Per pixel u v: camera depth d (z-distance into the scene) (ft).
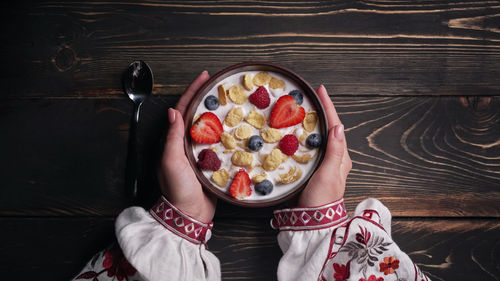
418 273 1.90
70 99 2.17
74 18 2.17
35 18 2.17
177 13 2.18
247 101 1.94
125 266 1.92
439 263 2.18
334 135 1.91
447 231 2.18
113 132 2.17
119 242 1.87
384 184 2.18
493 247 2.17
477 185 2.17
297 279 1.88
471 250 2.18
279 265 1.93
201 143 1.93
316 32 2.18
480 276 2.17
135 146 2.10
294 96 1.91
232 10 2.17
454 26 2.19
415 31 2.18
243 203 1.85
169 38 2.18
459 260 2.18
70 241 2.16
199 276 1.91
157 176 2.09
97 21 2.18
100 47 2.18
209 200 2.02
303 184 1.87
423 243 2.18
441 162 2.18
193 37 2.17
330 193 1.94
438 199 2.18
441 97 2.18
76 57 2.18
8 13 2.17
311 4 2.17
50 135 2.17
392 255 1.90
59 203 2.17
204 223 1.93
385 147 2.18
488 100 2.17
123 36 2.18
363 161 2.18
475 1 2.18
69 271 2.16
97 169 2.17
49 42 2.18
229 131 1.94
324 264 1.85
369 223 1.92
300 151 1.93
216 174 1.91
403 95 2.19
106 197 2.17
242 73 1.94
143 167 2.16
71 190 2.17
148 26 2.18
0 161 2.17
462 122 2.17
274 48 2.18
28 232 2.16
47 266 2.16
